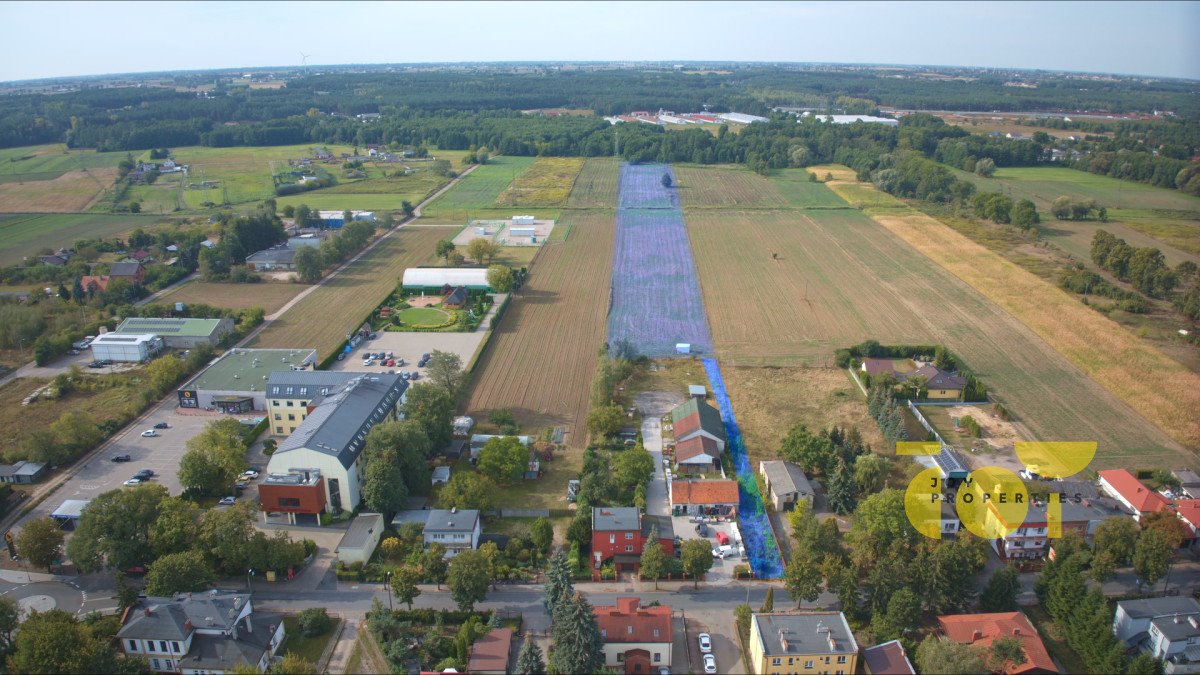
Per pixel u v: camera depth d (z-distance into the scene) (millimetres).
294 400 141625
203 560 100438
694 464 131125
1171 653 87125
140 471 131125
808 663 87000
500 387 164000
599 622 90875
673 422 145125
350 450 119188
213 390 155750
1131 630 91500
